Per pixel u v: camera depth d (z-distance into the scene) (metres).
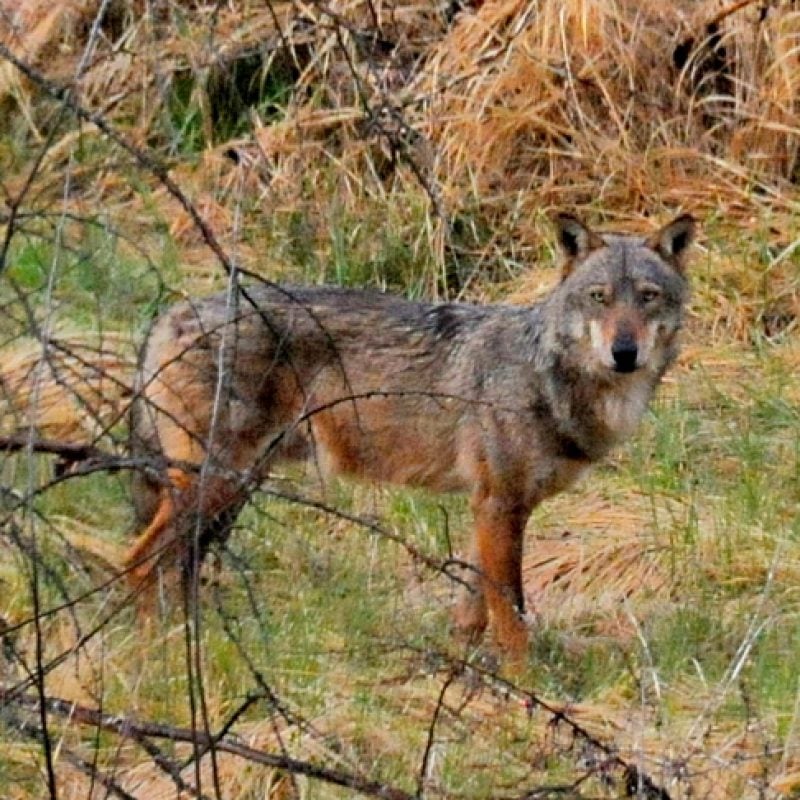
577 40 17.02
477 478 11.40
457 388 11.39
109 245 14.70
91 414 7.80
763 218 16.00
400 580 11.87
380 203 16.19
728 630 10.88
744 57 16.97
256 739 9.13
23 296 7.66
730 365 14.63
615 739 9.37
